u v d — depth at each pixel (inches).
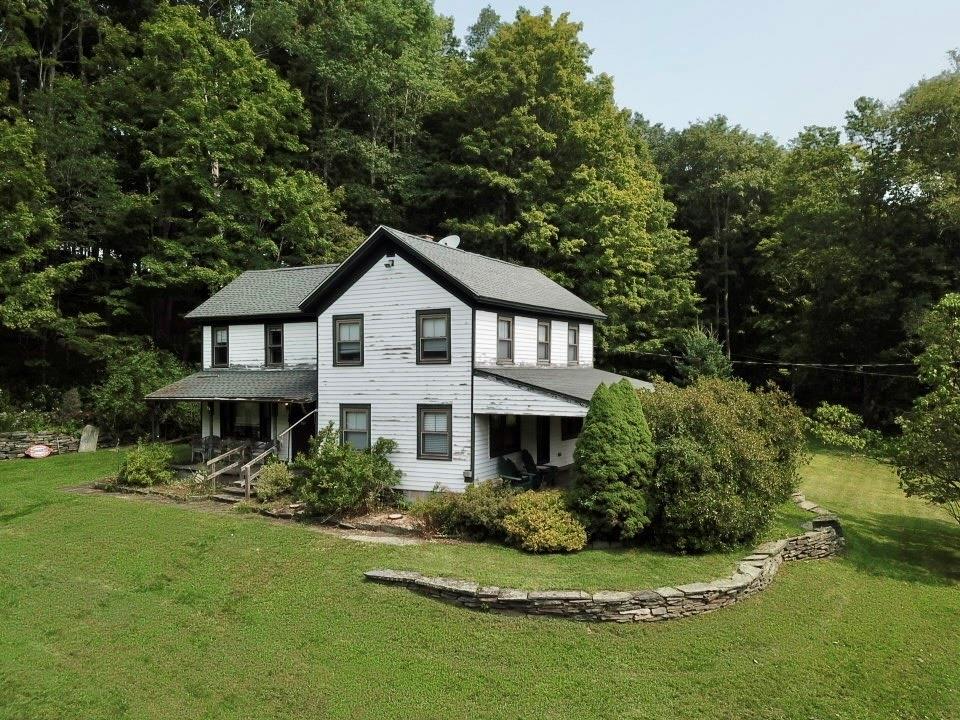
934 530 633.6
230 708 287.3
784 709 290.8
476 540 508.4
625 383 499.8
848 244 1226.0
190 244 1192.8
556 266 1337.4
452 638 350.6
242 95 1200.2
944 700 303.3
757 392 645.3
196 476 719.1
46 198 1067.9
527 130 1316.4
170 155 1205.7
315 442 625.9
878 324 1212.5
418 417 648.4
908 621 395.9
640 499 473.4
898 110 1129.4
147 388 1000.9
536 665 324.8
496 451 665.6
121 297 1208.8
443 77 1669.5
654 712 286.0
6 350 1149.7
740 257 1606.8
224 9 1439.5
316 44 1376.7
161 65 1189.1
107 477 774.5
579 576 411.5
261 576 438.9
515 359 703.7
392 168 1488.7
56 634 359.6
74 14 1272.1
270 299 863.1
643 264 1312.7
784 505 644.1
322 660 328.8
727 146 1610.5
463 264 711.1
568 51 1379.2
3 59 1087.6
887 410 1220.5
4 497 673.6
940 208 1050.1
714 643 348.2
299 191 1186.6
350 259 674.2
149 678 311.7
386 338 668.1
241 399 745.0
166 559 475.8
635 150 1673.2
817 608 405.7
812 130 1321.4
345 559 463.5
